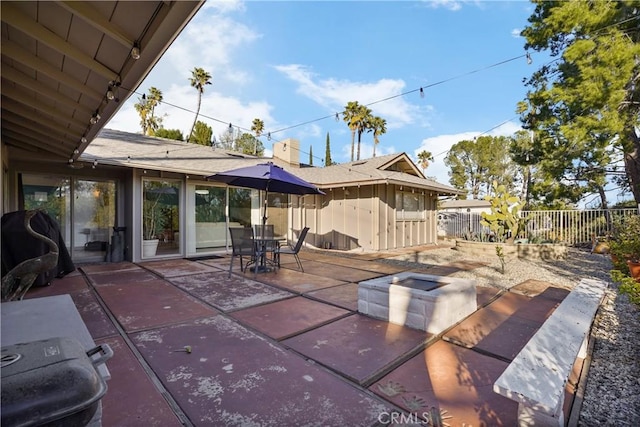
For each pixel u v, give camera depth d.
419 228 12.68
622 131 8.66
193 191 8.88
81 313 3.92
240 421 1.98
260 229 7.37
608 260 8.31
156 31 2.13
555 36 9.66
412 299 3.57
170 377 2.47
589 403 2.25
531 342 2.28
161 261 7.95
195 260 8.16
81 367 1.10
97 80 3.06
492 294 4.98
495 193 10.47
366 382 2.45
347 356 2.86
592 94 8.05
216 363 2.71
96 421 1.41
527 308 4.30
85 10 2.01
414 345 3.09
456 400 2.23
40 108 3.82
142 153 8.59
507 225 10.20
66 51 2.48
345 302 4.51
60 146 5.78
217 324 3.60
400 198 11.70
